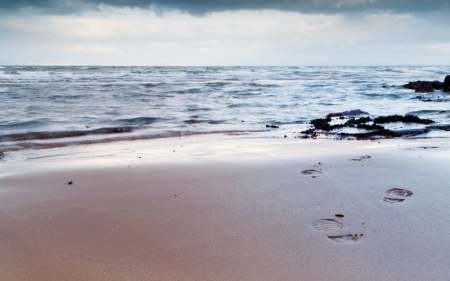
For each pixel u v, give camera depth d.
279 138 8.88
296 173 5.45
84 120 11.08
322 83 28.05
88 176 5.36
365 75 44.56
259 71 58.38
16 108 12.98
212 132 9.84
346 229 3.53
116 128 10.10
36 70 48.59
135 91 19.98
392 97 19.02
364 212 3.93
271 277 2.75
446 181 4.93
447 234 3.39
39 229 3.56
